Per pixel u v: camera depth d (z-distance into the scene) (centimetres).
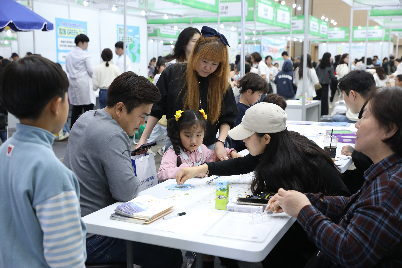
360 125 127
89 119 181
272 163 179
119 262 179
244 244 132
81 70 659
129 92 176
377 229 113
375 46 1892
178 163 240
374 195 117
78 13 752
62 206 103
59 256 102
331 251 122
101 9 809
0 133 539
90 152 175
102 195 180
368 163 234
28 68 103
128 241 164
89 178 177
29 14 504
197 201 184
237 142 326
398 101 118
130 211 156
